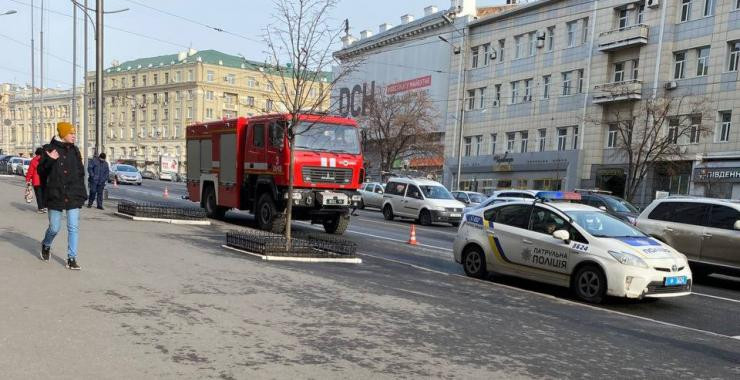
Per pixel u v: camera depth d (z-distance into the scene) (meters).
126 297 6.12
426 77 51.91
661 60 31.75
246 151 15.63
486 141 45.22
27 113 115.81
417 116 45.91
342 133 14.98
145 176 77.62
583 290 8.48
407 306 6.89
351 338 5.33
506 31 43.72
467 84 47.53
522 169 40.94
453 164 47.94
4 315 5.15
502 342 5.61
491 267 9.92
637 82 32.62
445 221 22.41
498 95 44.66
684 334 6.68
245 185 15.80
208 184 17.59
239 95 96.44
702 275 12.31
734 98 28.56
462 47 47.75
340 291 7.43
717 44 29.42
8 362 4.10
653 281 7.98
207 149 17.53
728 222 11.17
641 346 5.88
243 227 15.47
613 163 34.31
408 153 48.81
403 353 5.00
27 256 7.92
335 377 4.28
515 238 9.52
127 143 103.81
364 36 65.19
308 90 14.10
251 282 7.49
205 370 4.22
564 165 37.41
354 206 15.11
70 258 7.28
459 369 4.69
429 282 9.05
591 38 36.38
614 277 8.05
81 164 7.44
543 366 4.92
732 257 10.93
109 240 10.10
